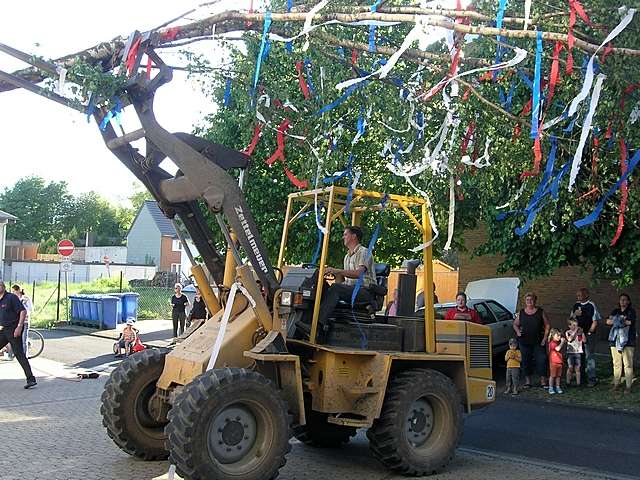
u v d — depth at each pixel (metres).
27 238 89.06
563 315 16.92
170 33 5.84
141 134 6.19
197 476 5.66
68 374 13.74
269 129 7.69
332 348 6.82
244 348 6.58
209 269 7.28
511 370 12.18
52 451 7.48
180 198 6.65
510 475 7.06
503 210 12.07
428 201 7.59
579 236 12.08
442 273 22.14
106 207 97.38
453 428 7.21
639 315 15.77
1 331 11.70
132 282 46.56
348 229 7.53
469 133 7.04
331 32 6.37
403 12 5.37
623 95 5.84
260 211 14.13
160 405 7.02
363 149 8.26
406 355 7.07
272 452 5.98
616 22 5.44
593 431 9.52
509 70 6.36
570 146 6.86
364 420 6.78
